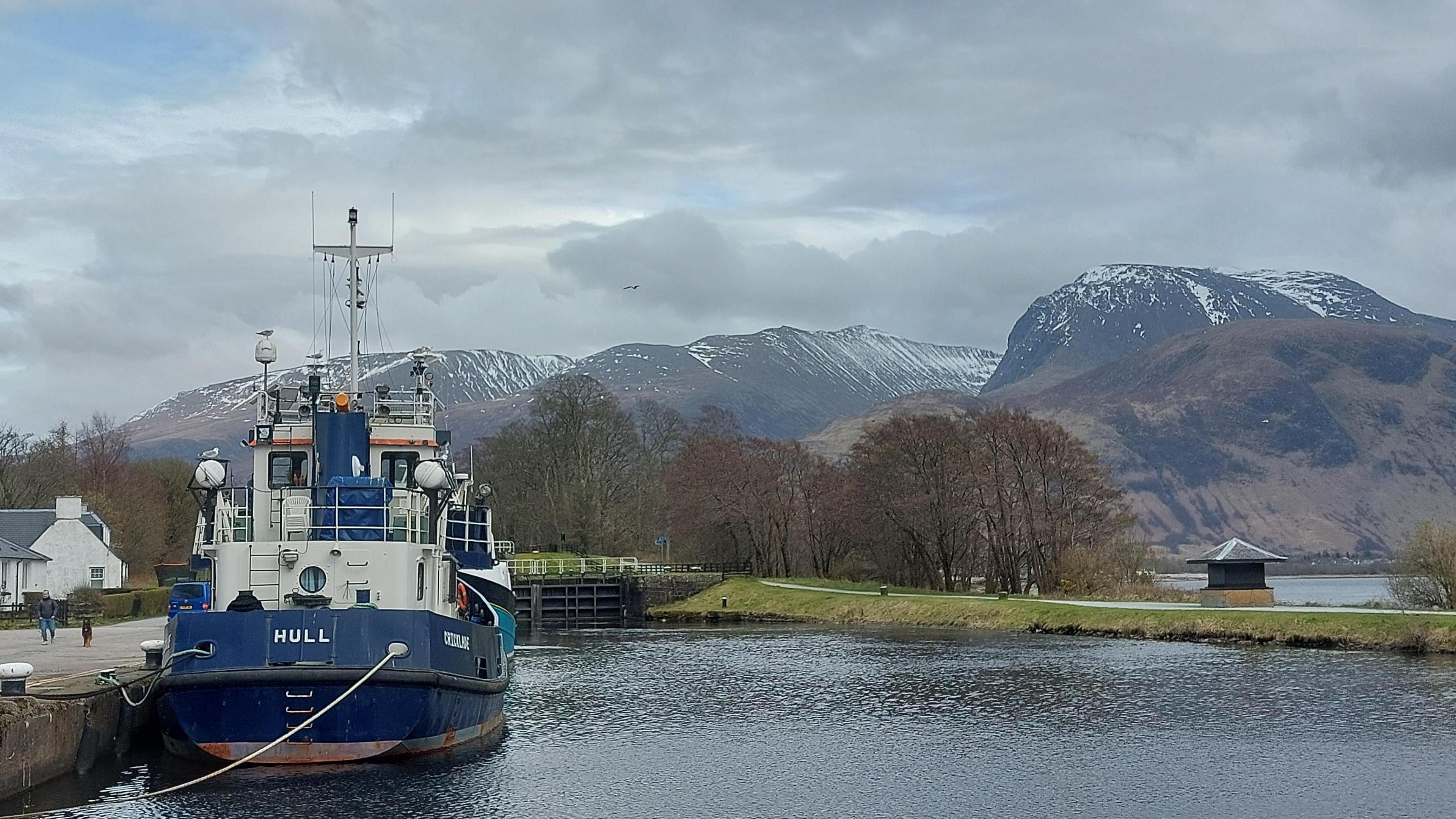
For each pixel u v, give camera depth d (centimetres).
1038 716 5434
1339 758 4481
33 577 11394
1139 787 4094
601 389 18350
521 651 9050
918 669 7225
